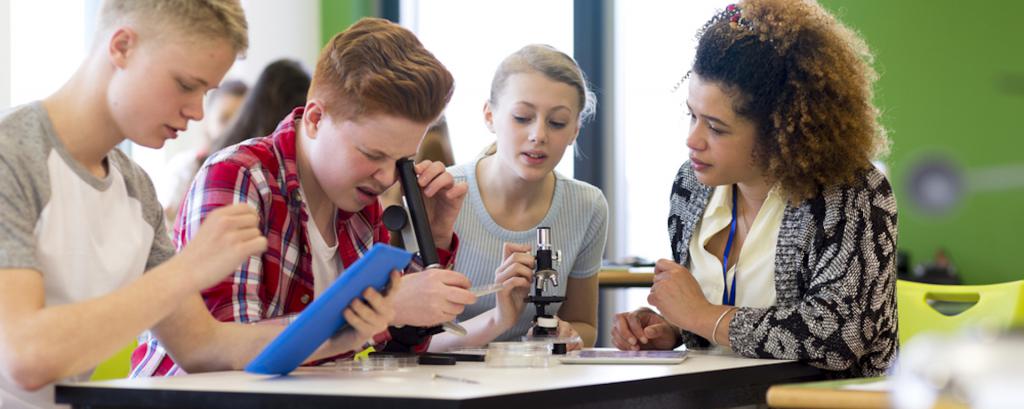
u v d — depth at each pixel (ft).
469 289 6.31
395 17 19.39
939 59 16.20
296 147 6.97
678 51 17.84
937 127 16.21
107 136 5.66
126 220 5.92
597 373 5.87
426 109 6.48
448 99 6.68
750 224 7.94
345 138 6.49
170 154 17.34
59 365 4.85
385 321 5.54
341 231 7.15
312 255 6.92
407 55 6.53
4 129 5.38
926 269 16.06
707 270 8.04
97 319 4.89
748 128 7.43
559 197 9.09
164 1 5.41
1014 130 15.64
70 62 16.75
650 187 18.11
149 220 6.12
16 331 4.87
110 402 4.94
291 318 6.31
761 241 7.75
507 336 8.82
